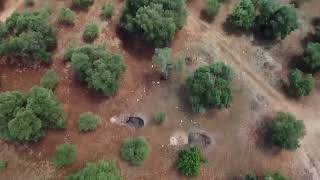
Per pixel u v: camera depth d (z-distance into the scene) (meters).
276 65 57.28
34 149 49.72
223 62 53.88
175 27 54.09
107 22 57.66
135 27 54.50
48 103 47.91
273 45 58.47
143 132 51.97
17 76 54.22
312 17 60.78
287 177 50.19
